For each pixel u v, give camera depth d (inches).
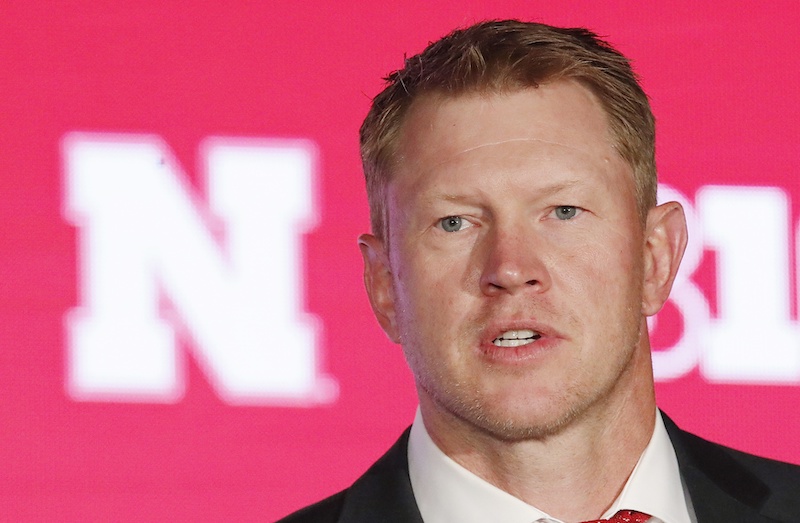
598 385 192.2
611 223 196.7
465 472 200.2
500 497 197.8
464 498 199.8
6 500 301.6
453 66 200.5
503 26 209.6
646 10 327.3
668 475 204.7
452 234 196.1
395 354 314.3
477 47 201.8
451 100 199.2
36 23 309.1
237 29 314.7
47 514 302.4
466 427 198.4
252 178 312.2
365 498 210.5
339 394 311.9
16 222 305.7
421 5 321.7
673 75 325.7
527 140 195.2
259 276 310.7
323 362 311.9
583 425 194.4
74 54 309.6
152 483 305.1
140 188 308.5
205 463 306.8
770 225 323.0
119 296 307.1
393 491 209.0
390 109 205.5
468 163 194.7
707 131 324.5
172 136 310.5
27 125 307.1
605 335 193.0
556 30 209.9
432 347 195.9
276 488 307.9
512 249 190.1
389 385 313.3
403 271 200.7
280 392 310.2
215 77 313.0
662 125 323.9
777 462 220.4
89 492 303.4
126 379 306.5
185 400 307.4
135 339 306.8
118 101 309.9
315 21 317.4
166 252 308.5
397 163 203.5
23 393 303.7
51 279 306.0
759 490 210.4
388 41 319.6
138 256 307.7
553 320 189.8
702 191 322.7
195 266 309.1
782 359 321.4
